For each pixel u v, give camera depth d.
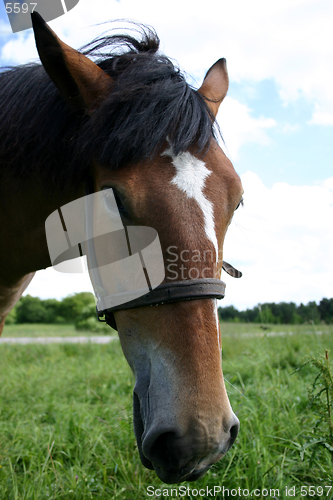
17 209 1.72
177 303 1.16
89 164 1.43
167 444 1.08
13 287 2.00
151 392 1.13
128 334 1.26
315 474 1.93
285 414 2.56
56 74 1.43
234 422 1.12
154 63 1.46
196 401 1.06
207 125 1.34
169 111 1.29
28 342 9.02
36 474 2.02
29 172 1.63
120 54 1.62
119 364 5.07
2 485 1.91
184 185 1.23
